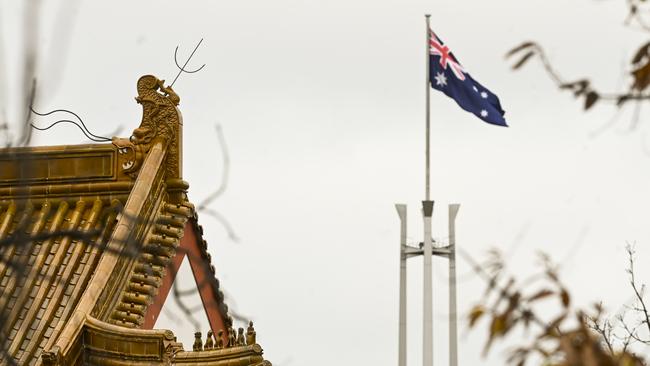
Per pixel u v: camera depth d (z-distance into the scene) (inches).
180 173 2999.5
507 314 1079.0
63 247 2859.3
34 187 2957.7
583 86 1152.2
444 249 3742.6
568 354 1043.9
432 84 4023.1
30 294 2768.2
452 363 3651.6
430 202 3710.6
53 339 2645.2
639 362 1155.9
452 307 3656.5
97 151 2970.0
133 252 1626.5
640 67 1133.7
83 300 2687.0
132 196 2869.1
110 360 2640.3
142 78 3026.6
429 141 3932.1
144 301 2795.3
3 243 1405.0
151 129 2999.5
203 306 3058.6
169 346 2637.8
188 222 3019.2
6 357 1648.6
